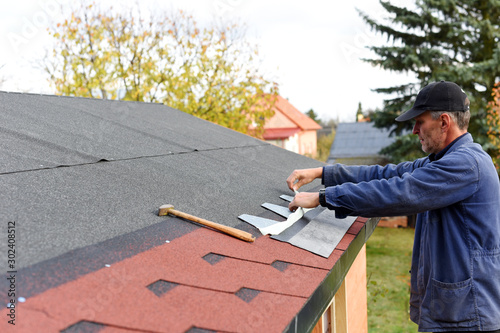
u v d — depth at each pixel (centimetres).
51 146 246
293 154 520
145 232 163
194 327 110
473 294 195
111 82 1262
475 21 1326
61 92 1241
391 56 1410
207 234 180
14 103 337
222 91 1244
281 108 3244
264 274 154
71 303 104
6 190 164
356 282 384
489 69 1298
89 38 1277
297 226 225
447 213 202
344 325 326
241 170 339
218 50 1238
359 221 269
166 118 504
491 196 196
